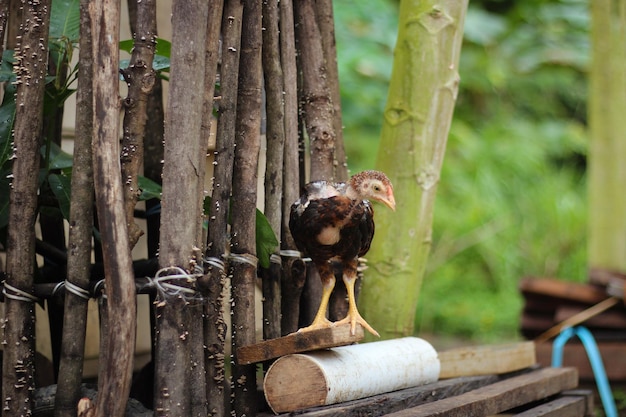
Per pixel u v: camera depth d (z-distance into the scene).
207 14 3.43
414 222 4.90
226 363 4.98
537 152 12.48
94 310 5.24
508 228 11.69
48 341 5.12
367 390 3.81
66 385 3.51
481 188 11.91
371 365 3.85
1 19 3.72
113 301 3.21
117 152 3.27
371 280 4.94
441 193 12.05
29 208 3.54
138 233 3.46
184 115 3.36
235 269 3.76
